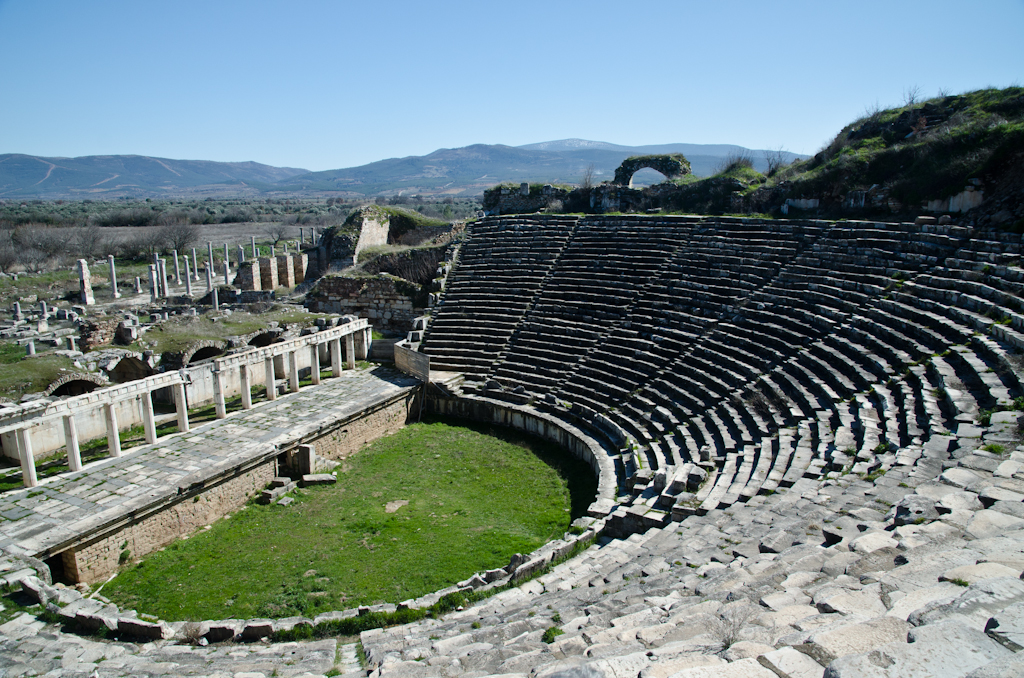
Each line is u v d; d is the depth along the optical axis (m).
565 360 32.28
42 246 88.44
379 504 23.08
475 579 16.17
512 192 51.97
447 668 9.10
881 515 11.32
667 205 44.88
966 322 20.36
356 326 36.22
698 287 32.03
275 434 25.84
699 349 28.03
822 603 7.20
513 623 10.90
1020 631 5.14
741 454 19.78
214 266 90.56
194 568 18.97
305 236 116.31
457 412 32.56
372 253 52.84
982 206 27.61
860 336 23.03
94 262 88.19
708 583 10.02
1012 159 27.48
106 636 14.41
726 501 16.17
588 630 9.23
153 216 135.12
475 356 34.88
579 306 35.09
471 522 21.39
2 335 41.44
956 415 15.48
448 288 40.81
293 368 31.42
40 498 20.06
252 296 58.59
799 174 39.03
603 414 27.39
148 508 19.83
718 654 6.27
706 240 35.22
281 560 19.14
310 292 48.44
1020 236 23.83
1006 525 8.99
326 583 17.69
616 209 46.94
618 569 13.29
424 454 28.09
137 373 33.56
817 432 18.62
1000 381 16.36
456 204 173.38
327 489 24.53
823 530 10.99
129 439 26.19
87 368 29.91
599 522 19.02
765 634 6.77
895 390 18.77
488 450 28.19
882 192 32.69
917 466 13.22
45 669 12.72
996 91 33.59
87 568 18.33
